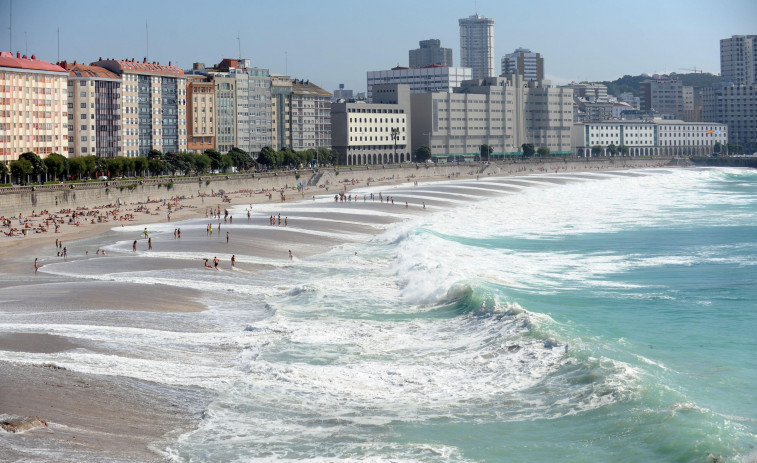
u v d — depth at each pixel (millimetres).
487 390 75938
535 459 61406
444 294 114500
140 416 70062
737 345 90250
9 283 127438
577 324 99375
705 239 180250
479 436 65688
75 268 140125
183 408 72438
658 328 98250
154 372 81250
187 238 175500
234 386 77812
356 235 187625
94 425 67062
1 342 89188
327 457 62344
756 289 121125
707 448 60562
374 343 92500
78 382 76500
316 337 94812
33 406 69312
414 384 78438
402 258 148375
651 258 154125
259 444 64812
